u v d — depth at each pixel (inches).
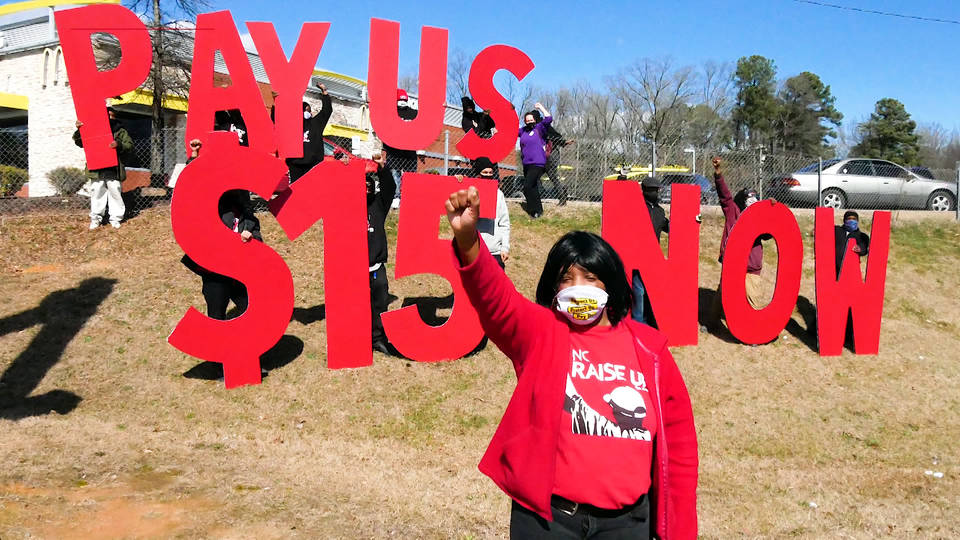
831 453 275.6
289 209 279.1
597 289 92.7
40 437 221.3
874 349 381.4
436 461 234.2
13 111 786.2
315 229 411.5
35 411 242.8
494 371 307.4
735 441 277.1
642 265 339.0
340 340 288.2
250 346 271.7
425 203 293.9
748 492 233.1
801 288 449.1
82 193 552.7
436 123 356.8
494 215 305.3
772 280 466.0
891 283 483.8
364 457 231.1
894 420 311.3
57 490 183.8
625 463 89.6
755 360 353.4
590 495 88.7
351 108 904.9
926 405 330.3
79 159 703.1
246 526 172.7
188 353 260.7
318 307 338.3
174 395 263.3
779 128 2395.4
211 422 247.8
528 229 474.3
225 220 271.1
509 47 389.7
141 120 713.0
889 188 617.9
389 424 258.8
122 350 287.6
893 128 2269.9
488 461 96.6
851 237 376.2
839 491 239.9
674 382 95.6
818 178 591.8
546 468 89.7
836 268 381.1
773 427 292.0
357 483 208.5
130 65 323.6
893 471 261.7
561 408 91.0
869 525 211.3
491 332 95.2
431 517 188.4
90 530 163.9
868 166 623.2
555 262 97.5
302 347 303.4
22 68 748.6
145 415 249.0
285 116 343.6
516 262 422.3
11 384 257.6
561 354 93.0
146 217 415.2
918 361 380.8
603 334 95.7
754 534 200.4
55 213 420.5
